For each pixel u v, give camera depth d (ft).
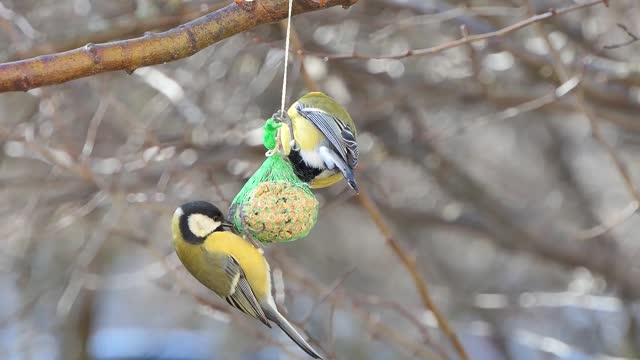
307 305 42.93
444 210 47.98
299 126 22.45
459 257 65.26
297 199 21.35
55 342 47.37
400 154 43.98
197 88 39.96
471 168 60.39
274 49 36.70
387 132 44.16
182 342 65.57
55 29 38.24
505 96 39.11
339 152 22.03
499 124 55.88
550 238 48.49
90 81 37.96
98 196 37.06
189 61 41.45
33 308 44.16
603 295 47.91
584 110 30.76
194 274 23.26
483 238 50.72
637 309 46.73
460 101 42.06
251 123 39.86
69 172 35.81
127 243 49.98
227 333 53.01
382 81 40.50
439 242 64.75
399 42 41.34
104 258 47.85
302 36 38.65
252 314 22.84
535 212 51.60
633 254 52.49
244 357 51.72
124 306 79.00
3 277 52.49
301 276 33.99
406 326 55.88
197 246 22.98
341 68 39.75
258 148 37.60
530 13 30.14
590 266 47.47
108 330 68.13
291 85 36.86
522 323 55.21
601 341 52.01
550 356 51.19
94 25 32.83
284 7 19.33
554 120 53.21
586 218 49.98
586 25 38.58
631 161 59.72
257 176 22.35
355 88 42.78
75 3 38.34
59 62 17.61
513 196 60.70
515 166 61.82
